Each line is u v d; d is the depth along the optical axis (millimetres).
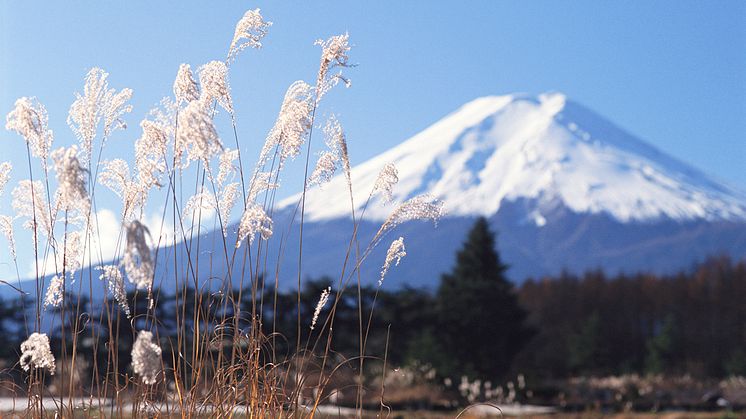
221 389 3922
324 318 15547
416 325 25156
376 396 11633
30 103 3941
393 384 19438
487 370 29078
